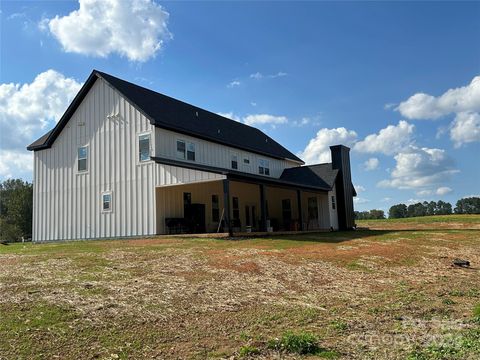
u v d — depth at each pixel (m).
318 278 10.13
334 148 28.61
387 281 10.26
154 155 19.42
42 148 23.09
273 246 14.77
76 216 21.53
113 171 20.59
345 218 27.58
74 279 8.98
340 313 7.40
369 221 40.38
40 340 5.72
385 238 18.53
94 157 21.30
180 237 18.11
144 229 19.36
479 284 10.14
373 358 5.27
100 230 20.66
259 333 6.23
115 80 21.81
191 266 10.67
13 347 5.50
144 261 11.30
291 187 22.27
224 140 23.98
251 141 28.45
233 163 25.23
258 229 27.39
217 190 24.09
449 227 27.78
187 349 5.59
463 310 7.78
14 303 7.16
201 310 7.20
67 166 22.16
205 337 6.04
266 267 10.87
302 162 33.31
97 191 20.98
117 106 20.81
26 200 55.50
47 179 22.81
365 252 13.98
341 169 28.17
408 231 22.95
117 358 5.29
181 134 21.16
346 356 5.35
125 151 20.33
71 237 21.55
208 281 9.16
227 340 5.95
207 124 24.94
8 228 53.62
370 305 8.01
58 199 22.27
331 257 12.76
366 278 10.49
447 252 14.92
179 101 26.20
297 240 17.03
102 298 7.55
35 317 6.50
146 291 8.12
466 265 12.35
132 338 5.91
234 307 7.46
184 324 6.53
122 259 11.62
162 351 5.52
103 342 5.75
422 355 5.29
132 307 7.13
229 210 17.61
